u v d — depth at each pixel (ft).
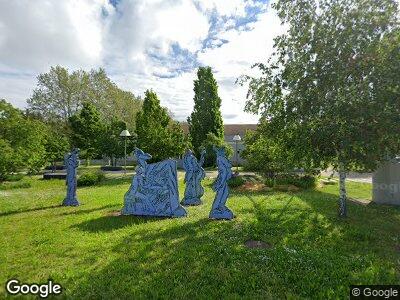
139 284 17.26
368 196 50.60
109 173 97.86
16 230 28.45
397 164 41.68
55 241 24.80
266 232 27.07
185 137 96.17
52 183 72.95
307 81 30.09
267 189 56.65
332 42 28.89
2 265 20.04
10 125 71.82
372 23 27.96
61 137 117.19
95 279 17.87
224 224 29.84
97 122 131.54
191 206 41.57
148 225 29.86
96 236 26.23
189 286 17.04
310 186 59.62
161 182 34.63
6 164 67.97
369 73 27.86
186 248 22.85
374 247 23.39
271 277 17.85
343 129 27.73
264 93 34.78
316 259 20.21
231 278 17.76
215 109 123.85
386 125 25.95
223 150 33.01
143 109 94.68
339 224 29.66
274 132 33.81
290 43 32.32
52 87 136.36
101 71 147.43
